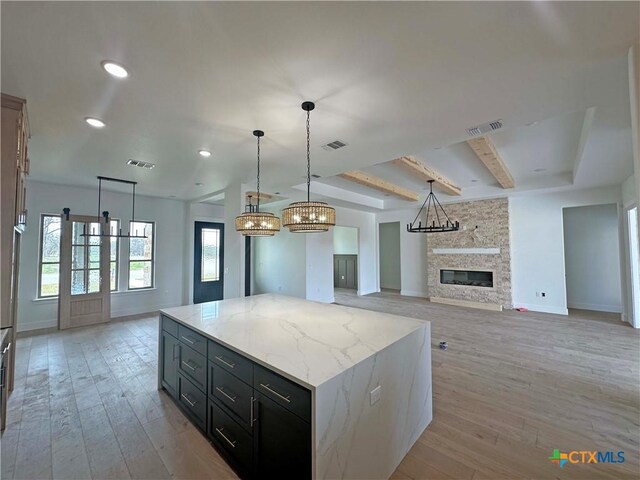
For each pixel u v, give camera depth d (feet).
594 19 4.76
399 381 6.64
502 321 18.44
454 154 14.53
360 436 5.39
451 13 4.67
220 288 24.93
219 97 7.22
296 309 9.78
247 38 5.19
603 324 17.60
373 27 4.95
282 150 11.00
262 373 5.60
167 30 4.97
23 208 8.57
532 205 21.53
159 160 12.19
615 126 9.12
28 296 16.33
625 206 17.07
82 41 5.20
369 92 7.04
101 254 18.24
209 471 6.33
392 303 24.68
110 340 14.78
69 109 7.73
